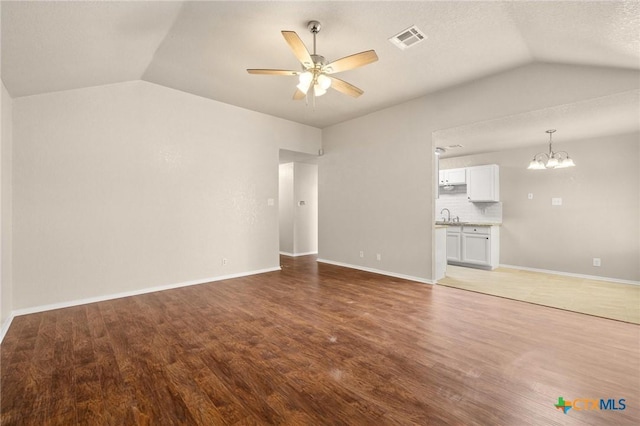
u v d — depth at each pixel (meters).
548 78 3.26
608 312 3.16
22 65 2.60
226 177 4.80
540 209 5.30
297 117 5.50
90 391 1.84
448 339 2.54
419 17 2.51
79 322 2.95
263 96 4.48
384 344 2.46
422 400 1.74
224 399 1.76
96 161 3.63
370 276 4.91
